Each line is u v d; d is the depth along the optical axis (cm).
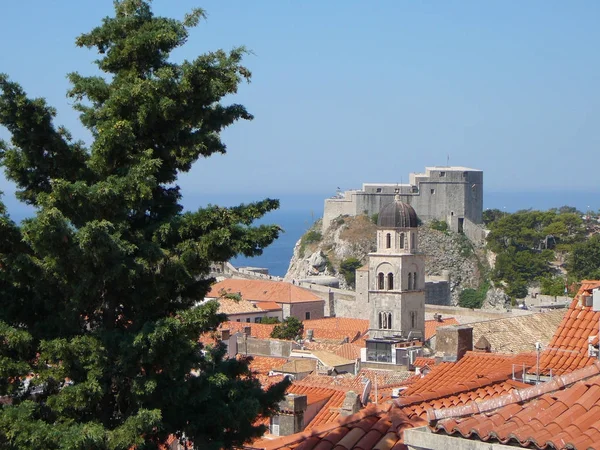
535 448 2638
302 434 3738
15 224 3731
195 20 4078
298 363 10538
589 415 2730
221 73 3906
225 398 3956
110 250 3538
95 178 3912
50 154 3922
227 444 3947
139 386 3588
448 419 2850
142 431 3525
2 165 3894
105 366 3619
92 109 4016
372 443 3472
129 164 3838
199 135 3941
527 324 13262
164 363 3625
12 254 3697
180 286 3909
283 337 19175
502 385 4438
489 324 13112
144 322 3750
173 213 4103
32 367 3716
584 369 2934
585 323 4922
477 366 5831
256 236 3812
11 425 3488
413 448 2839
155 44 3928
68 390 3569
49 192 3891
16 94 3791
